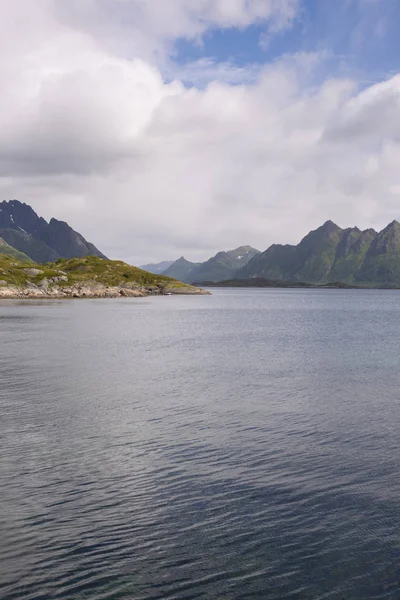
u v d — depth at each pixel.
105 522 19.09
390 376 50.09
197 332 100.06
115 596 14.87
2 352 66.19
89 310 173.25
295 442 28.61
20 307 187.25
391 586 15.40
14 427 31.11
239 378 48.47
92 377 48.28
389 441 28.88
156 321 129.88
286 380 47.62
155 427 31.36
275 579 15.71
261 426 31.77
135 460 25.52
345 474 23.83
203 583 15.52
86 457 25.89
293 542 17.77
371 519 19.39
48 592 14.99
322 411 35.66
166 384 45.12
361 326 118.44
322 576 15.88
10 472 23.83
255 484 22.64
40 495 21.36
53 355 63.66
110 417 33.56
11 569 16.08
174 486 22.39
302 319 144.50
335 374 51.12
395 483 22.81
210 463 25.19
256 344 79.12
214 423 32.34
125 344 77.50
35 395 40.06
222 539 17.95
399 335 95.19
